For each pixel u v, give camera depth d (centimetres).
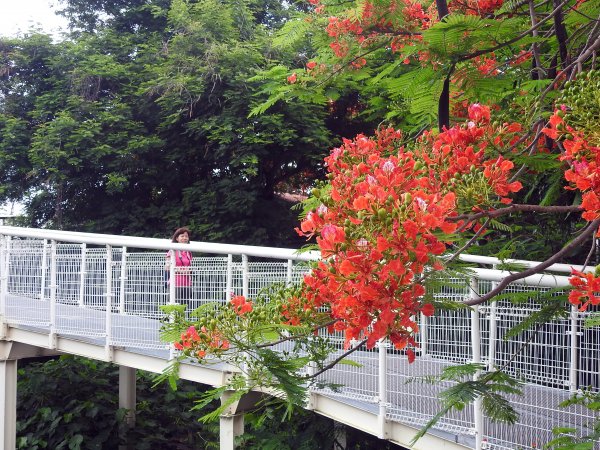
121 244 631
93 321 655
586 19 329
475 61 310
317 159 1212
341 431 594
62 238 677
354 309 182
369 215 172
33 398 808
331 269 180
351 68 420
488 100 333
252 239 1170
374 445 594
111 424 796
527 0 333
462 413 373
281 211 1248
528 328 262
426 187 206
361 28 389
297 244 1253
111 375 894
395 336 184
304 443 594
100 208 1309
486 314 356
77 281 675
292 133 1142
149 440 805
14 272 716
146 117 1280
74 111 1252
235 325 206
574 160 191
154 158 1261
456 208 212
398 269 168
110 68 1265
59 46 1345
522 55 383
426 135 262
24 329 706
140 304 619
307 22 406
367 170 206
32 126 1327
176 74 1184
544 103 299
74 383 834
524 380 270
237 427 546
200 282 582
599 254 296
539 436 326
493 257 327
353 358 447
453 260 218
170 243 592
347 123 1230
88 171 1242
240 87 1147
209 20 1238
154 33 1356
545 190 428
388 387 422
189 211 1225
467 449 367
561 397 325
